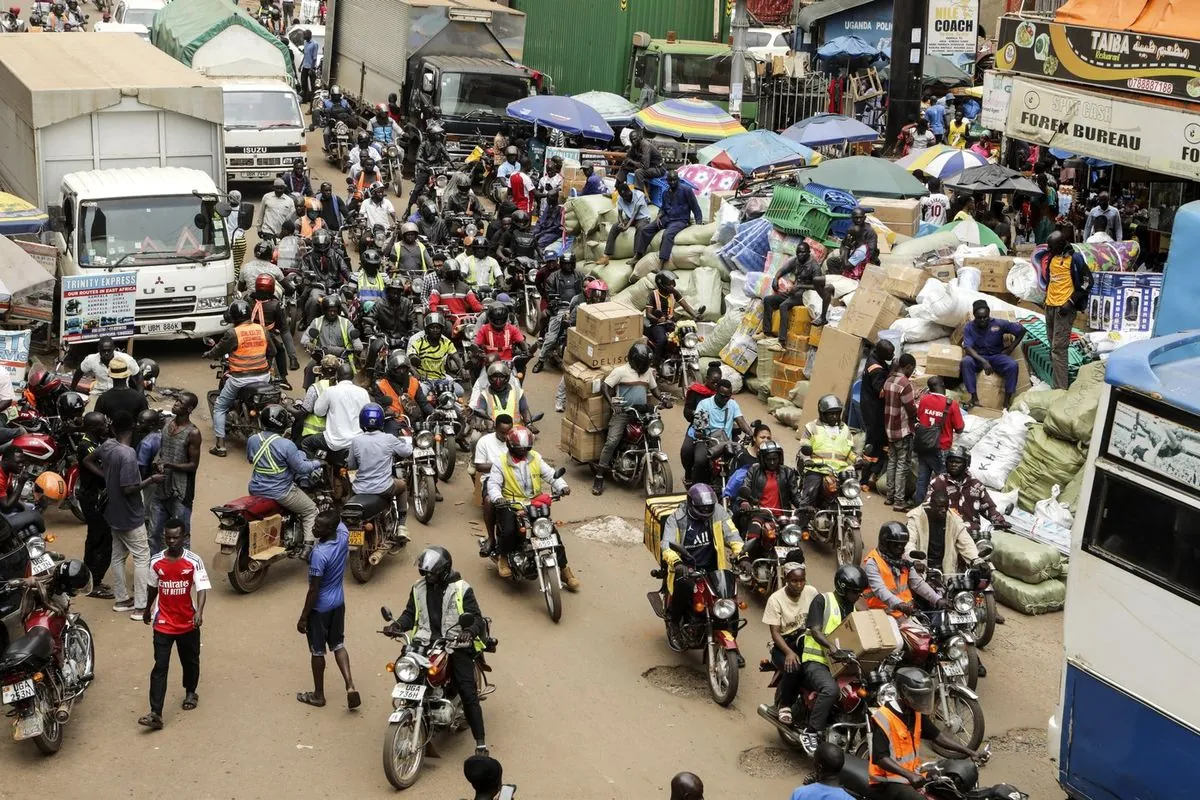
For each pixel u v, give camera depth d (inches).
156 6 1551.4
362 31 1288.1
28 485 454.6
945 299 601.0
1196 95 636.7
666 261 748.0
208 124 775.7
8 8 2049.7
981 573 420.2
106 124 749.9
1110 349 579.8
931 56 1227.2
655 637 449.4
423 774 361.1
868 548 512.1
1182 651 308.3
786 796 357.7
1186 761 308.7
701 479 516.4
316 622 384.8
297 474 468.1
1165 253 797.9
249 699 395.9
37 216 689.0
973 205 858.1
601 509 551.5
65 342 665.6
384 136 1123.9
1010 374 586.6
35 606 367.2
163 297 685.9
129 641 428.1
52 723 361.1
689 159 1018.7
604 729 389.1
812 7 1327.5
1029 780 375.9
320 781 354.6
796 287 661.9
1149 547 315.6
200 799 343.6
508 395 546.3
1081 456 522.0
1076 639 335.9
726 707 404.8
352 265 883.4
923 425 540.7
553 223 837.2
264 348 585.9
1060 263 580.1
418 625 360.5
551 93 1242.0
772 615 375.2
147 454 464.1
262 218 843.4
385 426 528.4
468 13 1179.9
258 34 1148.5
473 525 533.3
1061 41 717.9
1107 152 685.9
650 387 561.6
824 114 1037.8
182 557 373.4
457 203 924.0
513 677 416.5
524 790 353.7
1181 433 307.0
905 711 321.1
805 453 497.0
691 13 1233.4
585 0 1269.7
